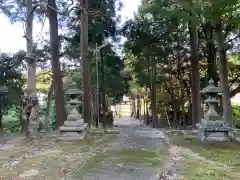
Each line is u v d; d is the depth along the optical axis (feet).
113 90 98.78
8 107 66.74
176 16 37.91
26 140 35.50
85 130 39.70
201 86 78.48
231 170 21.16
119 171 21.13
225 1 32.58
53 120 80.23
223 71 43.86
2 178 19.40
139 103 142.00
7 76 65.41
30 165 23.09
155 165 22.93
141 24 59.77
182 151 28.73
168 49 64.75
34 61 39.52
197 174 19.99
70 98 37.73
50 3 51.19
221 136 33.71
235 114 78.28
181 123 94.38
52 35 52.75
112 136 41.27
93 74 88.48
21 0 45.91
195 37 60.08
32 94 38.63
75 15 65.82
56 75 52.85
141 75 96.07
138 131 50.14
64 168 22.07
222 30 44.24
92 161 24.43
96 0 67.41
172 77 95.45
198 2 34.53
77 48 76.38
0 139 36.11
